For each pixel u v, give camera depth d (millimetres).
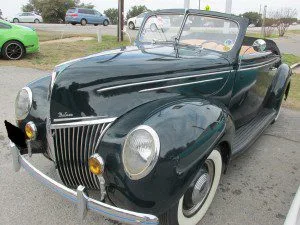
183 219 2621
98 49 12461
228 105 3730
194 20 3859
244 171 3844
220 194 3344
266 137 4934
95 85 2594
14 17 35375
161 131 2238
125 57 2982
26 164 2742
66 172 2713
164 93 2922
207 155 2391
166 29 4035
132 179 2191
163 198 2193
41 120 2926
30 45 10438
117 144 2357
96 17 31141
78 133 2582
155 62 2934
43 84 3193
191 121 2418
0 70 8602
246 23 3652
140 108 2623
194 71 3158
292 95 7383
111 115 2562
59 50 12070
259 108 4738
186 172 2232
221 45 3701
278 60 5273
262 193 3408
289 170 3934
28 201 3098
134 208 2244
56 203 3088
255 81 4195
